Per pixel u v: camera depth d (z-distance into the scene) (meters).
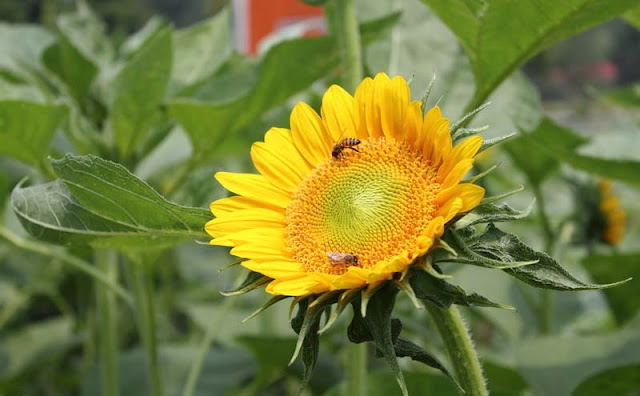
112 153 0.81
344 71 0.69
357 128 0.56
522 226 1.28
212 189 0.71
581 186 1.06
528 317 0.99
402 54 0.82
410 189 0.53
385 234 0.53
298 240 0.54
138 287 0.83
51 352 1.22
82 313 1.35
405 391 0.47
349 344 0.67
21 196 0.59
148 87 0.75
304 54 0.74
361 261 0.53
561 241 1.01
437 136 0.52
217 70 0.90
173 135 1.03
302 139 0.56
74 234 0.59
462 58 0.82
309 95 0.93
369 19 0.84
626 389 0.75
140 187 0.56
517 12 0.63
